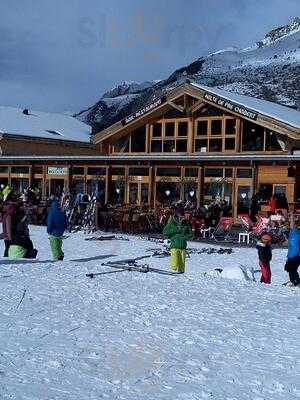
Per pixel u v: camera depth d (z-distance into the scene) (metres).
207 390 5.72
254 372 6.36
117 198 31.89
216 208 24.98
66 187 33.09
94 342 7.32
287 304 10.20
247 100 33.81
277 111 32.78
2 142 42.81
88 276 12.15
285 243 22.69
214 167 29.03
